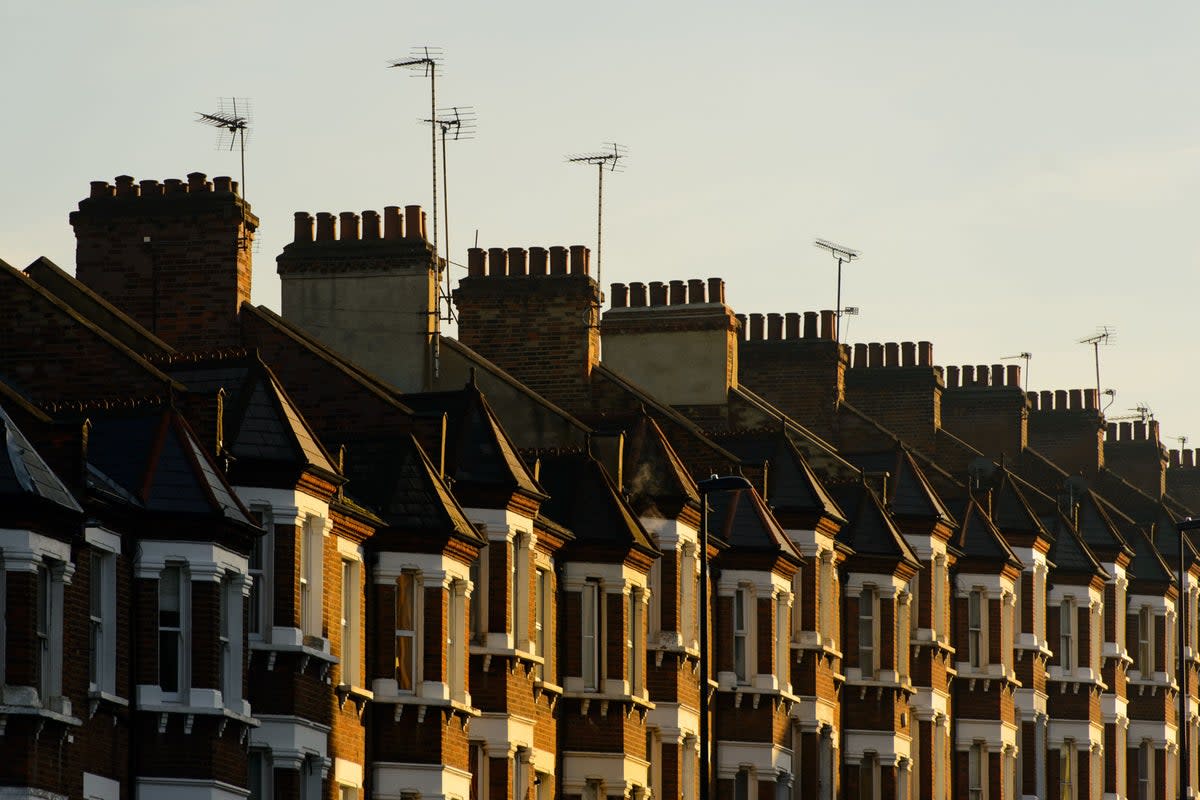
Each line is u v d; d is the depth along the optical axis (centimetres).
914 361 14112
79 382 7994
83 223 9356
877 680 11275
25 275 8062
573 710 9319
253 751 7519
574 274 10969
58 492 6538
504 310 10988
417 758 8194
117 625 6969
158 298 9250
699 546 9794
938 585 12075
